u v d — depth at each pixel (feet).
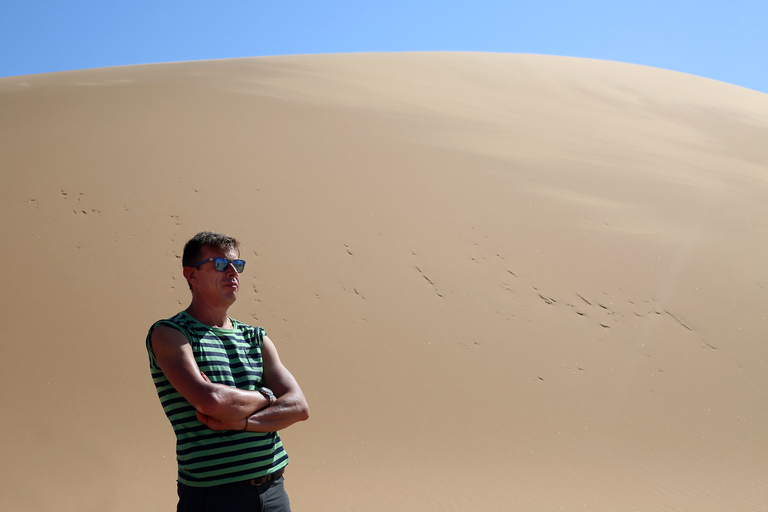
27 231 23.70
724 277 27.02
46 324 20.33
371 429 18.58
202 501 7.02
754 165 49.70
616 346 22.81
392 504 15.60
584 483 17.03
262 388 7.63
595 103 66.18
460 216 28.40
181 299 21.98
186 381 7.01
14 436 16.75
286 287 23.04
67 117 33.04
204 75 47.75
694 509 16.02
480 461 17.74
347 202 28.02
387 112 41.55
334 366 20.53
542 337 22.79
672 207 33.35
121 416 17.89
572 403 20.33
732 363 22.68
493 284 24.80
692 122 64.49
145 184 26.94
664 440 19.22
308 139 33.50
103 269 22.62
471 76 67.41
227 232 24.91
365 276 24.16
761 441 19.53
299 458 17.29
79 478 15.75
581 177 35.22
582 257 26.99
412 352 21.44
